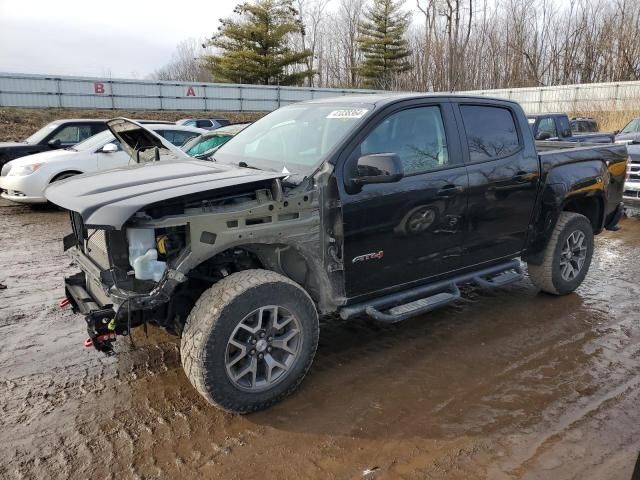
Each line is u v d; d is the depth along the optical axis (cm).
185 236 300
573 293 532
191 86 3325
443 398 336
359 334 435
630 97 3058
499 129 438
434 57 4459
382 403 330
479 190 408
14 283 562
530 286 556
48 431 301
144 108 3192
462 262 418
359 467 271
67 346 410
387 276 370
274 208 312
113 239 297
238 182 298
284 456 280
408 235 370
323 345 415
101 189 303
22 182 937
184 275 289
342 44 5472
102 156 979
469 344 415
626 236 797
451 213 393
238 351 307
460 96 414
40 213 970
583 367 375
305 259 338
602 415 315
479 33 4469
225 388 298
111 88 3059
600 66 4225
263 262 340
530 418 312
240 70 4309
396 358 392
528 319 464
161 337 424
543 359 388
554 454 279
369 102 378
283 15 4347
